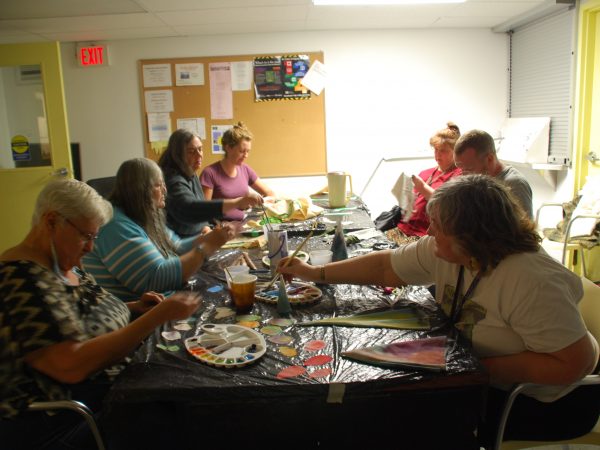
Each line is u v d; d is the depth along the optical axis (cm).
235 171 358
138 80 459
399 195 321
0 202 418
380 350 120
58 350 115
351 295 161
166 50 455
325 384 107
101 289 151
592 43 371
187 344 125
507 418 134
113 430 112
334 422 114
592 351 116
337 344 127
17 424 128
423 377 109
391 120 475
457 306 134
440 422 116
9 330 113
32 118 419
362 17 408
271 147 473
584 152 387
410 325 137
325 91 466
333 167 479
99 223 130
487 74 474
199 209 247
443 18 421
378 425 115
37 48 400
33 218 127
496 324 124
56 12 358
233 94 462
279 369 114
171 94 460
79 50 452
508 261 121
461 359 115
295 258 173
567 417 135
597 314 142
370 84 467
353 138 475
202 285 177
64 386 123
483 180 123
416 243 154
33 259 123
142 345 128
